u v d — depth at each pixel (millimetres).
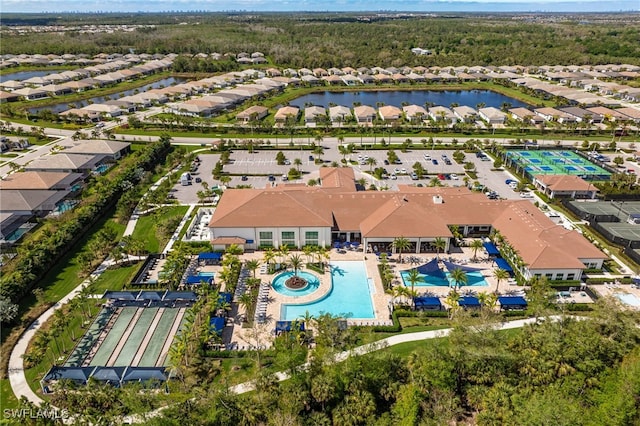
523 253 85438
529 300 75500
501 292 81250
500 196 122750
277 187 111062
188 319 70312
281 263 89875
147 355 67000
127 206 109875
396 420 54000
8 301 71500
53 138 173125
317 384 55312
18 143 161500
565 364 58312
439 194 104188
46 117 193250
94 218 106125
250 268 83000
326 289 82188
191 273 87188
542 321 68375
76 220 99875
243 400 55844
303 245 95625
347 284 84125
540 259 82688
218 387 58281
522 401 54250
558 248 85688
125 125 186500
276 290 82312
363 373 57656
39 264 83750
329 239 95062
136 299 77812
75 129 184250
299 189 105188
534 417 50938
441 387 57062
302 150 160875
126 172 128500
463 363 59062
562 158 150625
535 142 167125
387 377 58156
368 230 92812
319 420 54000
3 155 153250
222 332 71312
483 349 59594
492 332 63312
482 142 166875
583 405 56500
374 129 182500
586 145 159500
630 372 55688
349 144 164625
